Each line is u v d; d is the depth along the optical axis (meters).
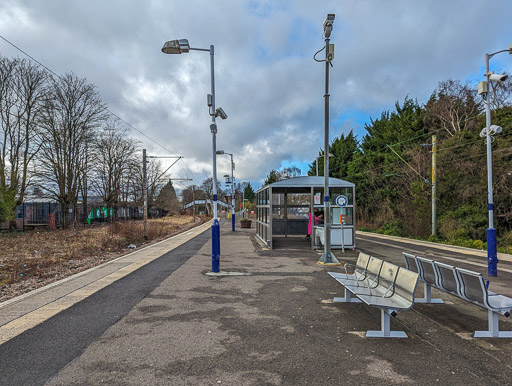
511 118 22.83
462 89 31.31
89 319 5.56
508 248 16.70
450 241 20.77
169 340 4.68
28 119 30.95
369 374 3.70
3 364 3.95
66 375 3.69
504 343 4.58
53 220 32.44
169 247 15.97
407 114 34.53
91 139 35.50
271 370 3.80
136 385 3.48
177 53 9.73
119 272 9.62
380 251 15.05
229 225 38.03
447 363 3.97
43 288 7.72
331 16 10.20
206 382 3.54
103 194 44.34
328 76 10.91
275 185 14.79
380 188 35.66
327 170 11.09
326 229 11.10
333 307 6.22
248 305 6.35
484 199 23.47
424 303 6.54
